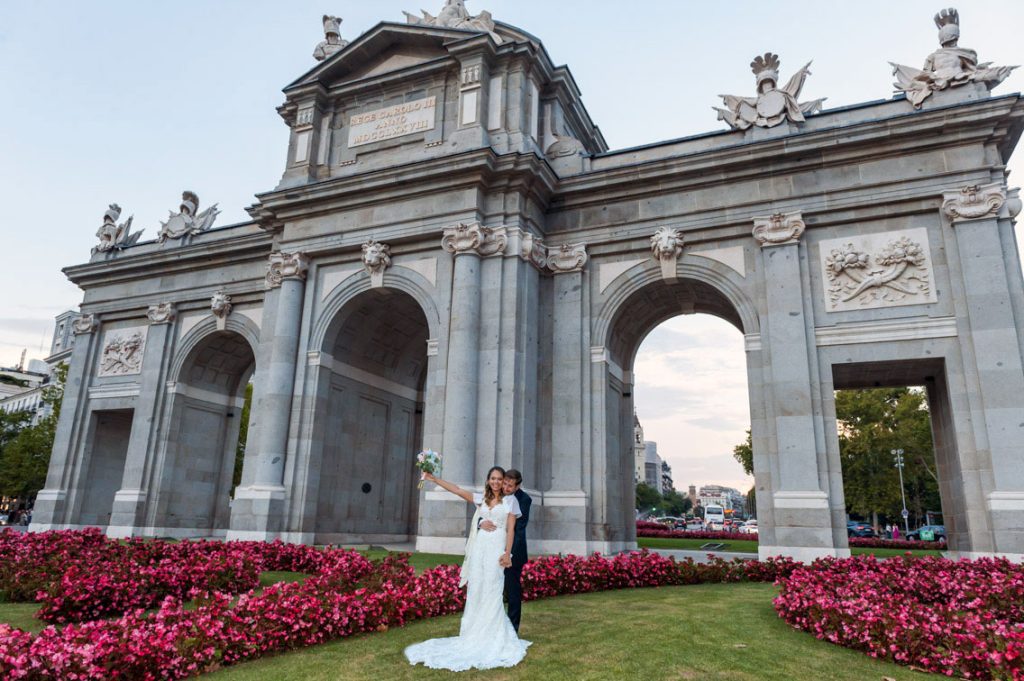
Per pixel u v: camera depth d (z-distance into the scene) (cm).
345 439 2730
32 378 14188
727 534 4450
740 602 1338
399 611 1090
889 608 999
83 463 3331
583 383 2388
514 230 2388
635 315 2638
